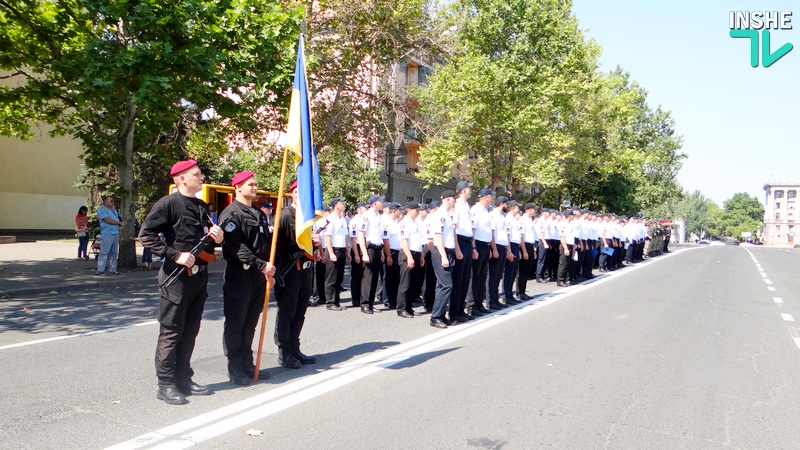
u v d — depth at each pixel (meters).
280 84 14.75
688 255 34.31
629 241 24.56
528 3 25.58
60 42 14.21
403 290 9.83
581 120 31.81
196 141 19.64
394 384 5.71
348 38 19.67
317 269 10.96
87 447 3.99
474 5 26.50
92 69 12.30
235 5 14.30
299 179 5.95
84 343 7.14
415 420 4.73
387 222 10.64
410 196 35.50
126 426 4.41
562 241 15.01
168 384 5.01
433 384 5.75
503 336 8.24
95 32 14.54
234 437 4.25
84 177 25.42
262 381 5.73
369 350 7.20
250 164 24.91
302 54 6.05
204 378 5.76
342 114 20.25
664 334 8.70
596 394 5.60
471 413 4.95
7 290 10.91
